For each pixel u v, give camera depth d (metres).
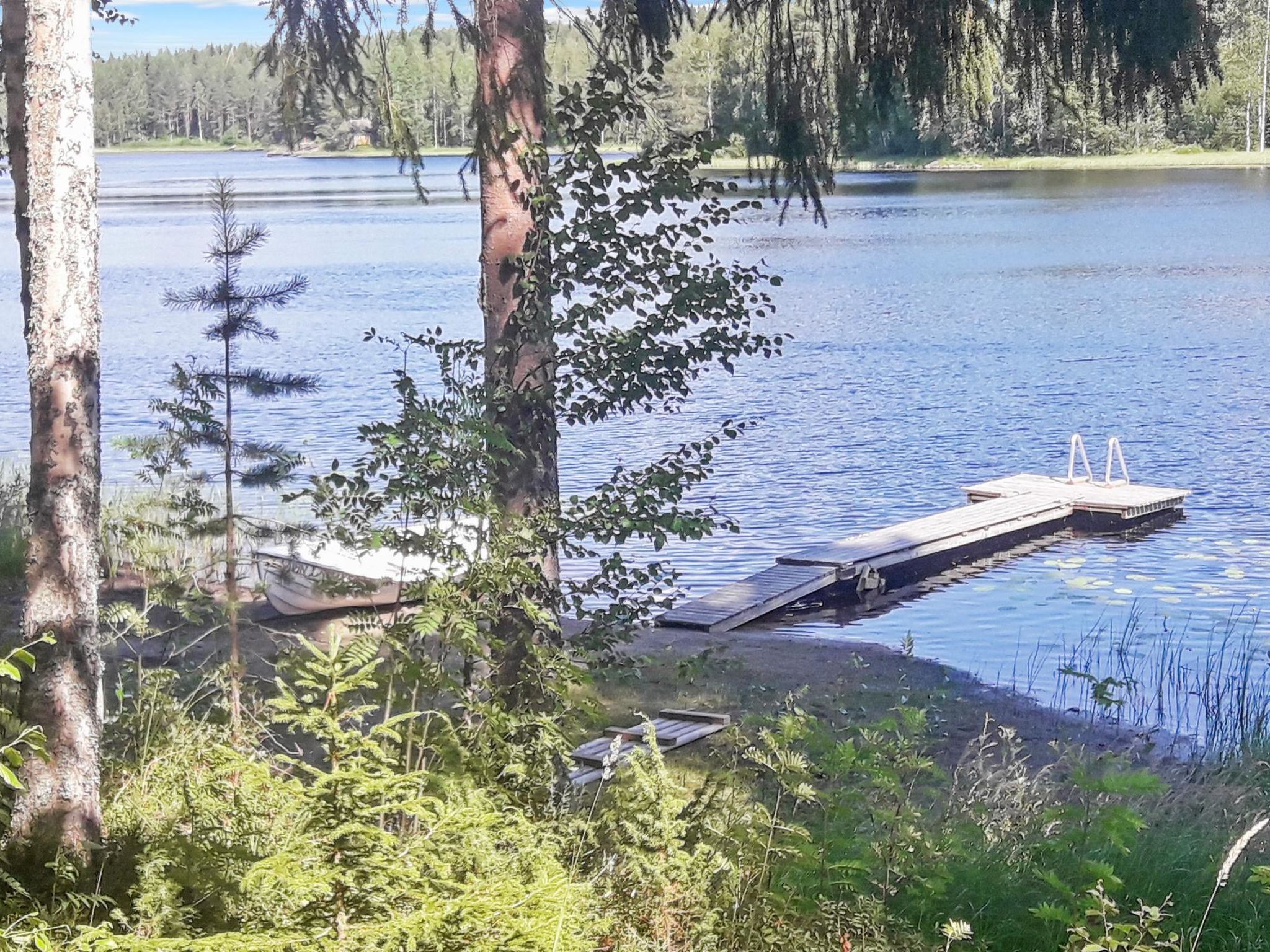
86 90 5.48
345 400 29.62
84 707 5.32
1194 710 11.88
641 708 10.70
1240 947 5.33
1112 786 5.68
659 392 8.45
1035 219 77.56
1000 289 49.59
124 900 4.69
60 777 5.23
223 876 4.08
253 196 125.56
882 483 22.91
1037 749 10.55
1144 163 75.25
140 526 8.34
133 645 10.39
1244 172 99.56
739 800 6.25
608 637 8.30
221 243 8.30
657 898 4.82
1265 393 30.08
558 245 8.14
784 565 17.34
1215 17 8.12
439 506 6.97
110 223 88.44
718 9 8.50
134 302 48.56
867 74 8.29
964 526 19.03
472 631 6.13
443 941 3.06
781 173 8.40
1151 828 6.34
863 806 6.50
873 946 4.86
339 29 7.67
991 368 34.09
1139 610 15.73
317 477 7.53
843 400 30.16
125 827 5.59
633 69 8.28
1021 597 16.61
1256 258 56.41
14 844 5.09
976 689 12.59
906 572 18.00
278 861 3.07
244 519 8.29
